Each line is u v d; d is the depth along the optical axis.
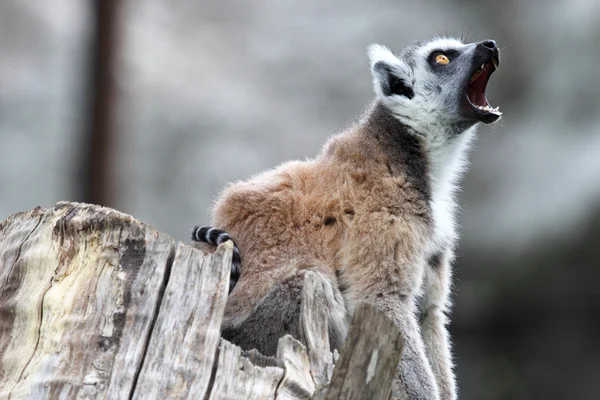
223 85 33.22
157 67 32.16
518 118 31.42
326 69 33.97
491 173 30.06
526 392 26.64
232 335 10.50
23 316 7.44
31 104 30.06
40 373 7.07
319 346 8.04
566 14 31.56
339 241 10.84
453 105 12.15
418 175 11.60
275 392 7.19
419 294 11.39
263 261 10.70
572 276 26.84
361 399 6.80
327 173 11.31
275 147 31.23
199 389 6.98
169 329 7.20
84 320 7.27
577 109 29.89
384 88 12.16
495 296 27.69
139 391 6.95
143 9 34.59
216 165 30.23
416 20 34.19
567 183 28.03
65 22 32.97
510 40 32.34
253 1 36.47
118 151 27.19
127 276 7.43
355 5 36.03
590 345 26.56
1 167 28.28
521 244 27.62
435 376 11.84
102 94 26.20
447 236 12.00
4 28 31.83
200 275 7.45
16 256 7.88
